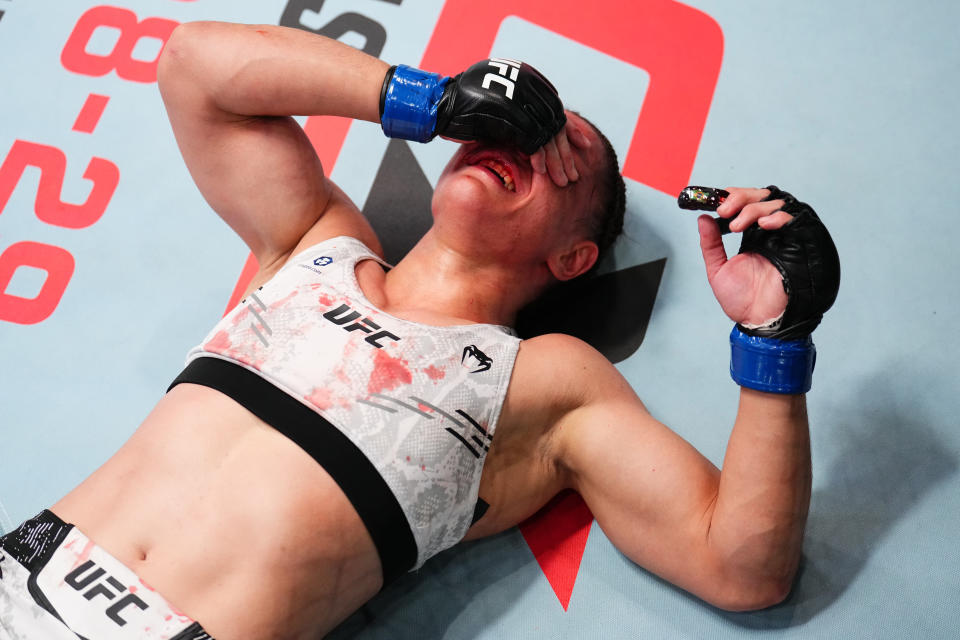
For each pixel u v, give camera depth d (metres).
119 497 1.15
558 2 1.83
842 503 1.43
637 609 1.37
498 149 1.35
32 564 1.09
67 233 1.68
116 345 1.60
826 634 1.34
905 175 1.68
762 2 1.84
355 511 1.13
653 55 1.79
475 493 1.22
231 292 1.64
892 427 1.49
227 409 1.17
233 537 1.10
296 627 1.14
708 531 1.19
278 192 1.37
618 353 1.58
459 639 1.37
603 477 1.27
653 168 1.71
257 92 1.30
